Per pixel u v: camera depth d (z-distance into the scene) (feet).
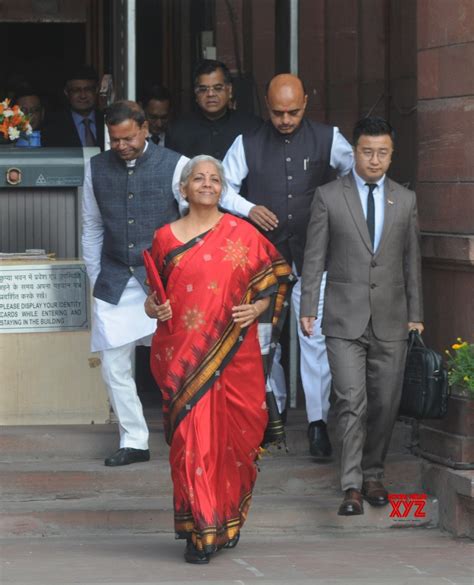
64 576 26.73
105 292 31.48
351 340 30.17
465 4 31.37
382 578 26.94
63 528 30.66
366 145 29.89
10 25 56.75
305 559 28.53
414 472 32.58
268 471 32.22
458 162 31.81
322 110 44.86
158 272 28.02
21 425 34.06
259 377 28.07
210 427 27.20
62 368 34.17
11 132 36.35
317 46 44.78
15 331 33.88
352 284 30.25
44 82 57.00
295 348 36.68
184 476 27.04
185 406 27.20
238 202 32.14
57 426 34.01
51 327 34.04
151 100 39.99
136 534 30.78
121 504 31.30
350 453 29.86
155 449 33.14
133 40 36.22
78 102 42.96
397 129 42.55
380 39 43.47
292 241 32.60
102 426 34.09
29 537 30.48
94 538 30.40
